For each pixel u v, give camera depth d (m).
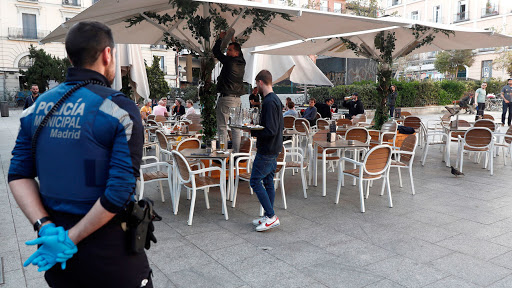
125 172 1.41
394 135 7.47
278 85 24.44
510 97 13.80
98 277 1.47
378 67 9.26
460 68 32.09
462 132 8.27
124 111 1.44
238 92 6.21
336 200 5.29
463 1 40.12
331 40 9.45
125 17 5.75
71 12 38.41
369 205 5.21
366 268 3.34
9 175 1.53
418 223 4.48
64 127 1.44
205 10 5.95
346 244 3.87
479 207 5.06
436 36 8.98
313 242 3.93
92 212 1.37
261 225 4.22
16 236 4.08
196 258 3.56
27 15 36.62
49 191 1.47
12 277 3.19
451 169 6.99
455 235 4.09
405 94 21.19
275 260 3.51
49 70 30.72
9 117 22.20
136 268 1.56
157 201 5.44
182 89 33.81
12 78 36.34
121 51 8.14
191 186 4.59
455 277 3.16
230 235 4.13
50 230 1.39
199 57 6.39
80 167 1.42
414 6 44.47
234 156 5.32
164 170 7.32
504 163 7.88
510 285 3.02
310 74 12.37
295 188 6.13
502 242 3.89
